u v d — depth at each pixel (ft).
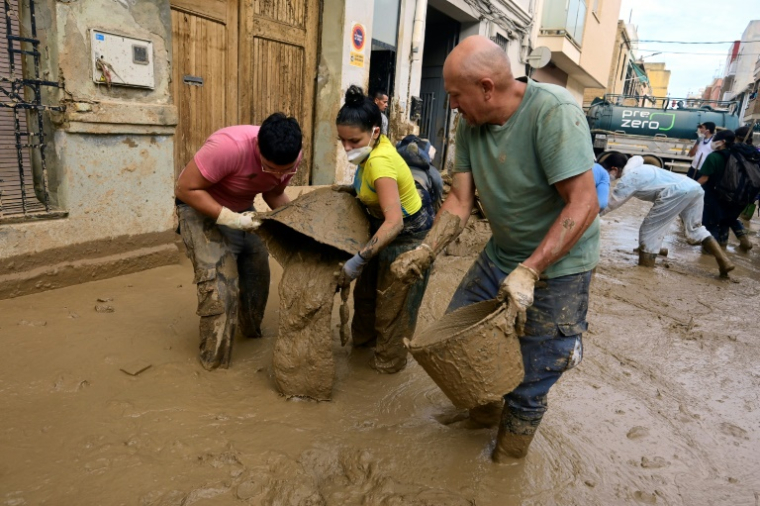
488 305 7.92
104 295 13.01
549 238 6.67
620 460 8.87
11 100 12.05
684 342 14.16
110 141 13.74
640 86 180.34
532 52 45.14
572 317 7.61
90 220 13.67
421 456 8.27
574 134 6.62
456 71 6.86
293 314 9.20
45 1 12.07
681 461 9.00
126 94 13.88
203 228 9.72
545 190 7.25
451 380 6.99
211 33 18.45
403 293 10.12
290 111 22.89
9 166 12.91
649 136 60.70
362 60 24.52
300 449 8.04
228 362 10.19
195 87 18.24
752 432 10.10
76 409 8.45
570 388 11.16
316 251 9.55
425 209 10.43
